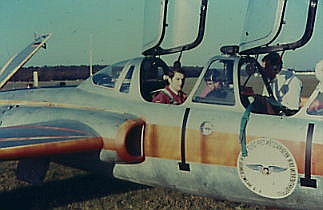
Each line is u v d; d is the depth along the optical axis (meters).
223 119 4.57
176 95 5.14
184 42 5.16
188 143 4.75
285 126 4.24
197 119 4.72
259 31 4.73
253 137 4.34
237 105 4.57
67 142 5.06
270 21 4.64
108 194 6.30
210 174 4.67
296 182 4.18
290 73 4.67
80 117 5.67
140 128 5.15
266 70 4.82
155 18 5.38
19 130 5.68
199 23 5.00
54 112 6.05
